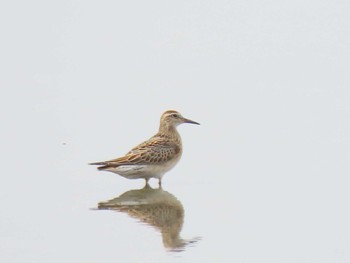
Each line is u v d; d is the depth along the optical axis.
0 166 22.06
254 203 18.89
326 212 18.06
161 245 16.03
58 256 15.42
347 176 20.80
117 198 19.64
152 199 19.59
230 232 16.88
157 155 20.86
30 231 16.92
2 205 18.75
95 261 15.10
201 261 15.16
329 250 15.72
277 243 16.14
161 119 21.84
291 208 18.41
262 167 21.94
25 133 25.48
